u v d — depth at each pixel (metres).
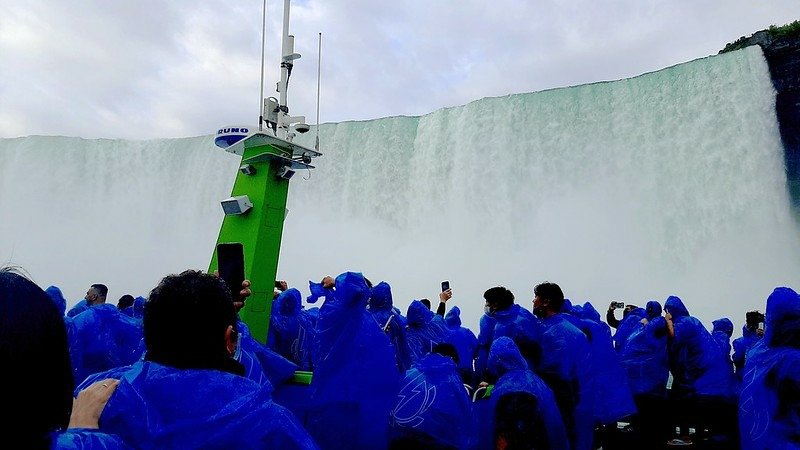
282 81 4.34
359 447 2.90
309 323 4.60
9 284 0.81
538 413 2.65
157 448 1.16
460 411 3.10
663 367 5.55
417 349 4.93
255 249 4.03
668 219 18.12
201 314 1.29
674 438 5.86
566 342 3.76
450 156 21.69
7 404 0.76
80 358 3.26
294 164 4.33
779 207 16.80
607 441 5.84
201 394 1.22
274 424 1.24
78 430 1.07
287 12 4.43
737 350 7.22
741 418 3.14
